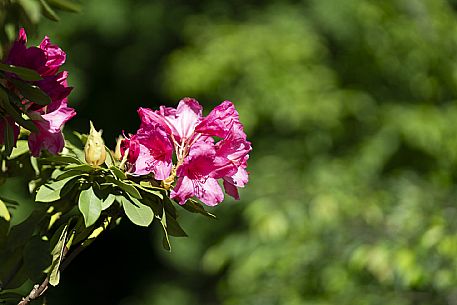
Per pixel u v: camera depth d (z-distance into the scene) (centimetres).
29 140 309
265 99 1118
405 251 680
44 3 289
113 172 306
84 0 1706
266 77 1124
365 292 748
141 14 1761
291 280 791
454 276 665
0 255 346
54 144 311
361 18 1060
